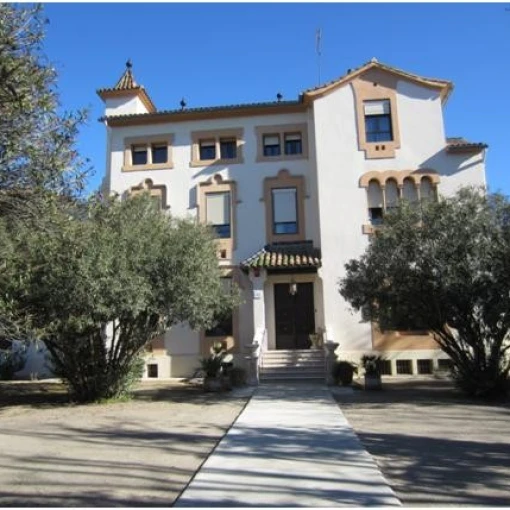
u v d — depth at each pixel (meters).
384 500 5.84
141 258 13.61
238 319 21.77
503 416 11.39
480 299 13.46
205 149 23.75
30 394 17.03
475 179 21.27
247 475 6.89
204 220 22.88
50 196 6.48
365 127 22.12
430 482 6.54
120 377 15.09
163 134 23.80
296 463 7.50
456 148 21.44
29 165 6.28
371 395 15.18
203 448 8.59
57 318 12.99
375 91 22.25
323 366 19.36
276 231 22.67
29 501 5.91
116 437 9.65
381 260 14.27
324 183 21.72
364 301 15.02
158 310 14.36
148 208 15.27
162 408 13.41
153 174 23.50
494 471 7.03
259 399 14.56
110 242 12.91
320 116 22.25
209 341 21.73
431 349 20.30
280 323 21.89
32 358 22.94
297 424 10.65
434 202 14.62
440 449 8.34
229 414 12.23
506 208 13.75
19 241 10.12
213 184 23.17
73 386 15.05
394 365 20.36
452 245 13.42
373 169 21.70
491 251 13.11
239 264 22.36
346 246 21.12
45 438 9.63
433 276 13.45
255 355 18.48
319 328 21.20
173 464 7.54
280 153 23.23
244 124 23.48
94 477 6.90
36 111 6.09
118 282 12.70
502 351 14.38
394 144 21.77
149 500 5.92
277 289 22.16
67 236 9.06
